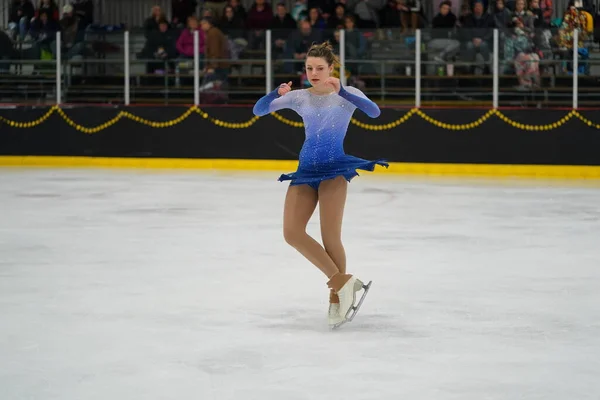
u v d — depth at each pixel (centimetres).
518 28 3481
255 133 3653
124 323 1356
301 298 1524
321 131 1311
